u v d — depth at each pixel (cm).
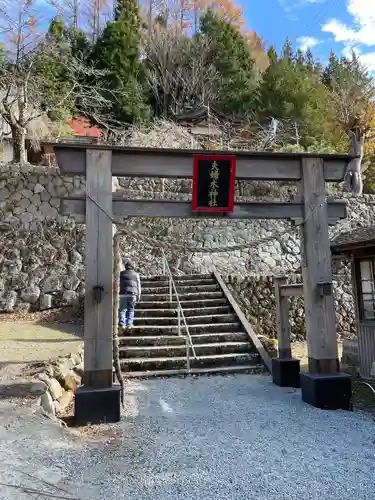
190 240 1247
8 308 1003
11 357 579
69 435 371
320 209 524
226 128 1981
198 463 321
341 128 1919
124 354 712
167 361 690
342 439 379
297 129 1798
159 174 496
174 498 264
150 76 2236
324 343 500
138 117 1905
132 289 785
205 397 539
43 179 1114
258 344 742
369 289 643
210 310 870
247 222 1306
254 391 570
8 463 296
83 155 486
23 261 1048
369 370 636
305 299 524
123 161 491
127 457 330
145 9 2712
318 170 530
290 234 1321
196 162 493
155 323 832
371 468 314
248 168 519
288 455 340
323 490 278
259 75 2439
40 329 842
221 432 399
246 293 1021
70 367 559
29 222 1084
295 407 485
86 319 450
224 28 2566
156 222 1232
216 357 705
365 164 1745
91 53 2120
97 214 473
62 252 1071
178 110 2175
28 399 414
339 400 480
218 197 500
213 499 264
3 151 1505
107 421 425
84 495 264
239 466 316
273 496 269
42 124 1466
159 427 414
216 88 2277
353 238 623
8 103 1257
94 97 1476
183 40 2484
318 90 2047
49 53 1315
